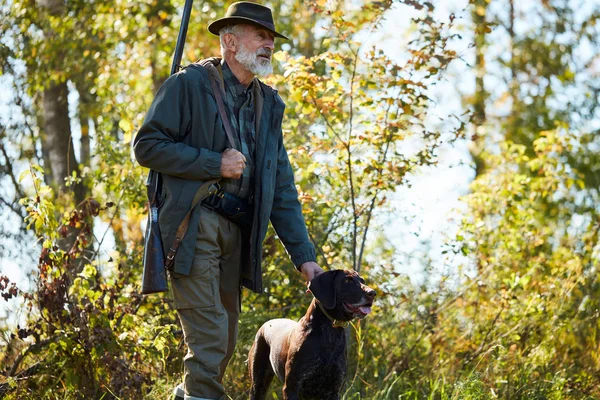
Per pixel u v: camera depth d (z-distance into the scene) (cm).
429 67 867
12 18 1739
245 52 582
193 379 555
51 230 757
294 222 617
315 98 883
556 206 1769
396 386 830
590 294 1039
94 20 1698
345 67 909
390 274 946
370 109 895
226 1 1738
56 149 1647
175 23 1705
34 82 1691
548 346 922
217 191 563
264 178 581
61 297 753
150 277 547
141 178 993
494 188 1056
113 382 741
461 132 896
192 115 564
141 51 1669
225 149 568
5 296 753
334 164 923
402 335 945
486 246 1013
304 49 1848
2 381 770
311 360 623
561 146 1170
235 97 585
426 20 874
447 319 980
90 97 1770
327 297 609
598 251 1070
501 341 920
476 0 882
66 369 752
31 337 805
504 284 984
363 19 880
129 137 991
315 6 886
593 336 949
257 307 947
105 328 747
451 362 902
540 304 936
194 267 556
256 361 709
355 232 896
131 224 1194
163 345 770
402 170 878
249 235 589
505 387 812
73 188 1554
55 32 1695
